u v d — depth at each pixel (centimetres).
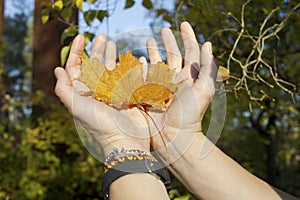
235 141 366
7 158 291
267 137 357
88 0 136
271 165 368
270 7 165
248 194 87
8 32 852
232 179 87
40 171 290
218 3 180
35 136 300
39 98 307
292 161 411
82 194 290
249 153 373
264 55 168
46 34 300
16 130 318
